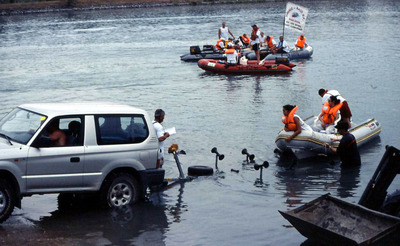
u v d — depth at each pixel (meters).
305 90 23.23
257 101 21.17
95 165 9.52
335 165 13.11
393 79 24.97
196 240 8.52
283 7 79.06
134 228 8.97
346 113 14.98
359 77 25.89
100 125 9.70
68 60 35.41
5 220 8.91
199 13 73.25
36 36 52.50
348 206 8.25
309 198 10.62
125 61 34.19
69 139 9.44
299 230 8.19
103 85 25.78
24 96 23.36
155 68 31.02
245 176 12.16
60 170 9.25
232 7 83.06
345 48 36.72
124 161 9.77
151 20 65.50
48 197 10.73
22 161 8.94
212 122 17.69
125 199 10.06
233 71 28.42
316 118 15.62
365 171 12.48
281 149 13.98
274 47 33.19
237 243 8.42
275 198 10.65
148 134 10.05
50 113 9.45
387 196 8.88
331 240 7.75
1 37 52.78
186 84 25.67
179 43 42.94
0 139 9.26
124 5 89.38
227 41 34.00
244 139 15.48
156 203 10.28
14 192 8.97
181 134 16.16
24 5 85.94
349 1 89.44
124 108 10.03
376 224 7.93
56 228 8.90
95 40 47.31
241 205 10.23
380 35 43.31
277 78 26.75
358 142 14.45
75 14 80.00
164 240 8.49
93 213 9.66
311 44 39.75
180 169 11.91
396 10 69.38
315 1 91.06
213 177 12.05
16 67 32.91
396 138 15.38
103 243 8.29
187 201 10.46
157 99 22.06
